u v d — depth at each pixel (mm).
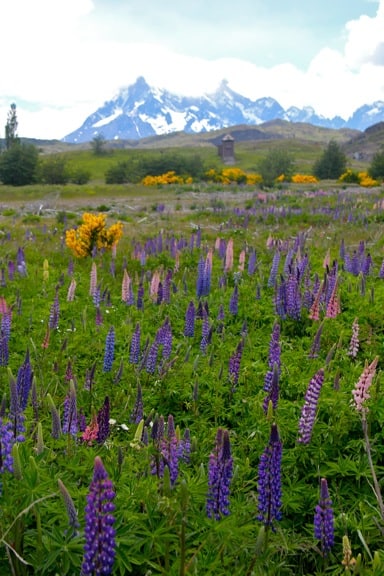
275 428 3445
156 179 77500
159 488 3850
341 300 9242
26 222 27750
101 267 14641
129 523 3525
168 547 3428
